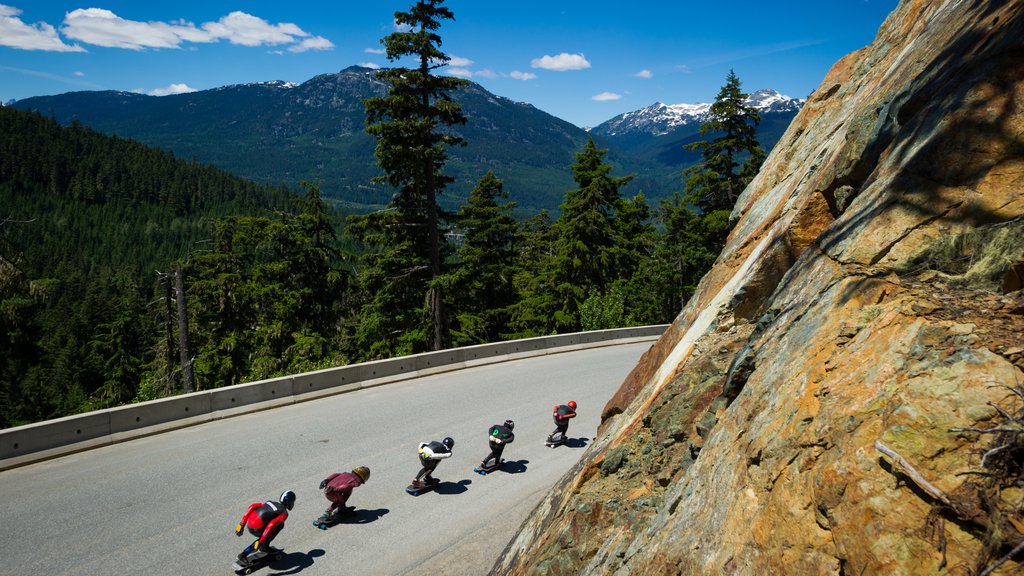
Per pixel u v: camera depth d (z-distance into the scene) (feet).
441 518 32.99
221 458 40.50
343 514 32.71
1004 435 7.01
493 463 39.63
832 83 29.71
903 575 7.07
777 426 10.37
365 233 95.20
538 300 129.70
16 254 79.36
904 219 11.49
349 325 122.62
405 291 98.22
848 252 12.40
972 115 11.30
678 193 162.91
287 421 48.96
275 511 27.61
